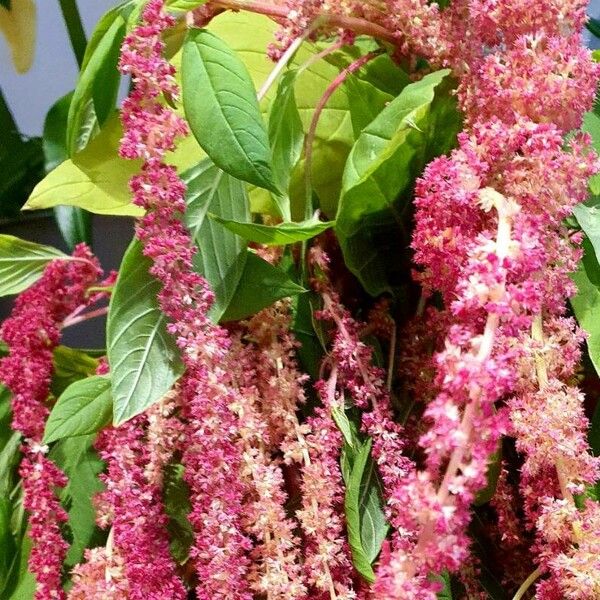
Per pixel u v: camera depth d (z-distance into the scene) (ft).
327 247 2.45
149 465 2.26
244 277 2.26
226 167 2.05
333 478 2.15
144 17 2.09
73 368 2.73
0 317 3.34
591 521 1.96
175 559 2.37
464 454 1.80
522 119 2.02
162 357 2.16
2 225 3.37
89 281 2.72
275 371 2.26
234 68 2.07
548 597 2.01
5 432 2.77
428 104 2.18
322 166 2.43
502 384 1.79
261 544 2.20
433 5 2.27
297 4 2.22
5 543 2.63
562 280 2.07
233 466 2.09
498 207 1.94
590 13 2.96
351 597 2.10
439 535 1.77
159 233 2.06
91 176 2.41
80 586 2.22
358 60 2.38
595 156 2.02
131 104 2.06
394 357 2.38
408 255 2.41
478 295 1.84
